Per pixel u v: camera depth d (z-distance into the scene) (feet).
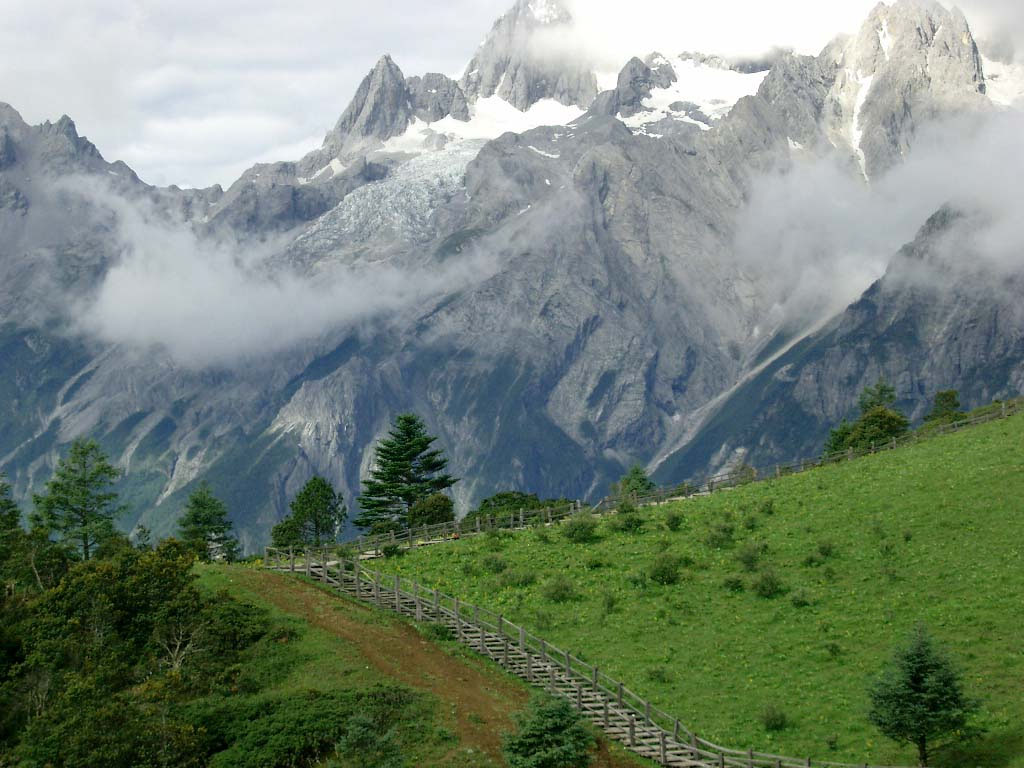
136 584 224.53
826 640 225.97
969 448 324.19
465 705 203.00
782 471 359.25
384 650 223.51
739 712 205.05
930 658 186.39
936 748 188.34
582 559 282.97
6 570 251.60
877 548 264.52
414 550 302.86
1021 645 211.00
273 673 212.64
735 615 242.58
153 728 181.57
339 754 181.06
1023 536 254.88
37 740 179.32
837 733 194.39
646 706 199.82
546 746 182.19
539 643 231.30
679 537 293.43
